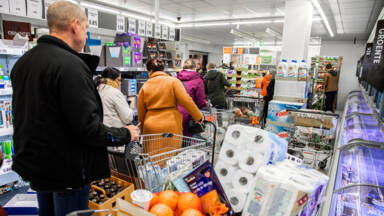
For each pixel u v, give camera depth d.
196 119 2.55
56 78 1.03
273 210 1.11
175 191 1.36
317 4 7.31
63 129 1.09
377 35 2.55
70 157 1.11
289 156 1.69
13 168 1.12
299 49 6.35
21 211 1.68
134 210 0.93
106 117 2.43
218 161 1.52
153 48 6.32
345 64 14.94
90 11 4.97
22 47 2.80
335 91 9.09
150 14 10.60
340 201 1.62
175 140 2.57
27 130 1.07
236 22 11.56
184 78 3.39
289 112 3.46
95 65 1.26
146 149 2.58
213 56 24.39
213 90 5.24
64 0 1.17
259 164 1.36
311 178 1.20
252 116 4.59
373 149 2.11
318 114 3.25
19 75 1.12
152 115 2.63
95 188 1.55
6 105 2.84
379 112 2.45
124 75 4.86
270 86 5.15
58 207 1.20
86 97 1.05
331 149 3.19
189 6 9.11
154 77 2.68
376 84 2.47
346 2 7.44
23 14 3.51
